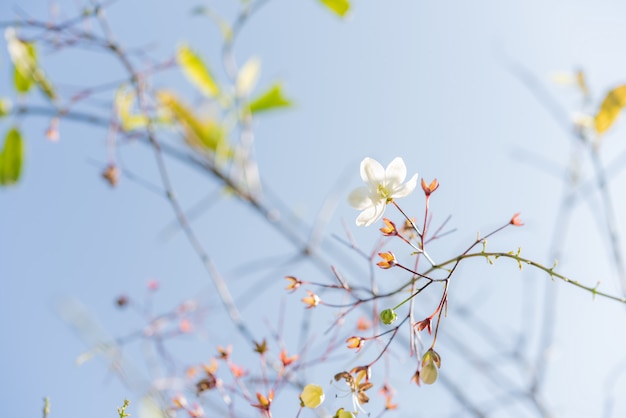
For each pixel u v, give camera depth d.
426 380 0.51
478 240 0.52
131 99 0.73
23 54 0.69
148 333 0.66
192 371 0.66
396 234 0.52
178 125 0.73
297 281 0.55
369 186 0.53
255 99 0.74
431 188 0.53
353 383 0.52
